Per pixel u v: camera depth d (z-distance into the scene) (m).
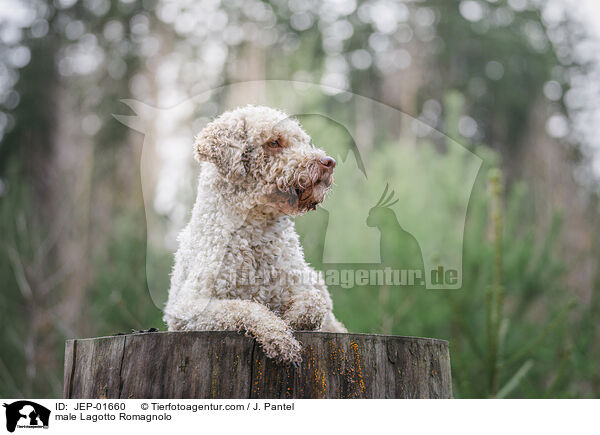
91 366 3.17
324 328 3.52
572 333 7.62
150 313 7.45
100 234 12.68
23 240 9.52
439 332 6.16
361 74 16.34
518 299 7.03
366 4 18.12
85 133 15.62
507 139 19.44
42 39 15.68
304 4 16.70
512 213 7.16
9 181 11.27
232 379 2.84
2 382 9.05
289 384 2.84
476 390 5.54
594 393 7.62
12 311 9.41
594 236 10.04
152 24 16.22
